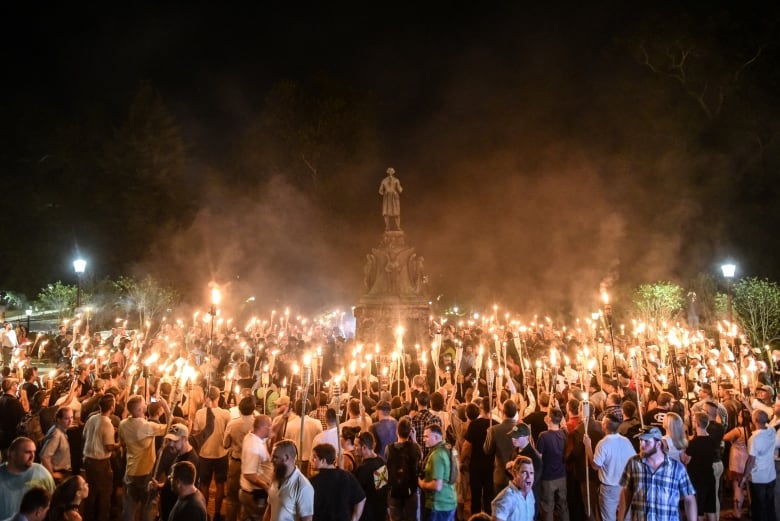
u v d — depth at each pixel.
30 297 52.59
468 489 12.84
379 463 8.92
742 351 17.81
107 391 12.07
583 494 11.13
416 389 13.11
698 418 10.81
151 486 8.45
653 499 7.54
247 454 9.56
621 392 13.37
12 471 7.95
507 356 21.14
